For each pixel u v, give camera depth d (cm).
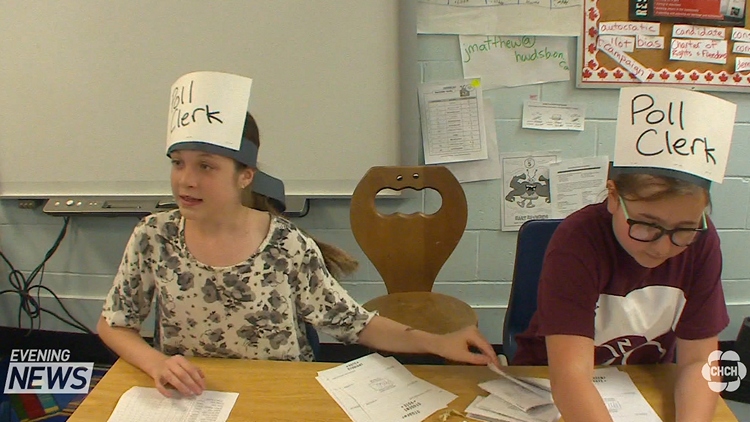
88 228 219
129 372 99
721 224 211
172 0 192
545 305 90
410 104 195
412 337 109
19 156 208
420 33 194
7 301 227
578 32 192
